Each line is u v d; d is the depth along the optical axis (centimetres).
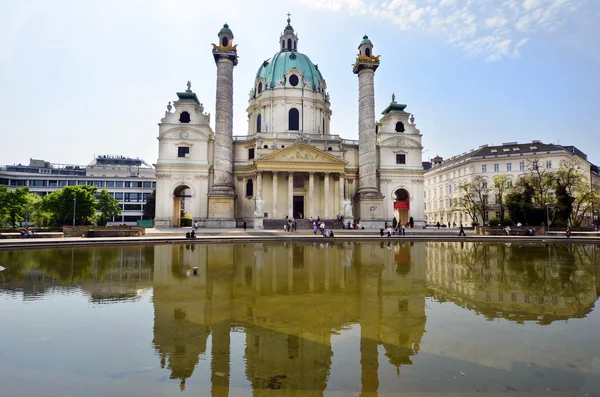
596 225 6450
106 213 7944
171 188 5378
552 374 537
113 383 514
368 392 486
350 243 2991
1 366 569
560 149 6662
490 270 1506
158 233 3722
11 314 852
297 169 5353
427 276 1356
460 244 2941
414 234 3994
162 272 1438
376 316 835
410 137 6078
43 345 658
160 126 5434
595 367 561
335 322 791
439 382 514
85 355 613
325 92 6669
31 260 1805
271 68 6475
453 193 7938
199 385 508
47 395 477
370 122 5359
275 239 3219
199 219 5034
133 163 11544
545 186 5366
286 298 1008
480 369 556
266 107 6203
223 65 5156
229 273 1417
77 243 2594
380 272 1448
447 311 877
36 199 6912
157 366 571
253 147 5850
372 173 5322
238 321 799
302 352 627
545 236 3803
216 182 5062
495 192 6575
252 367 566
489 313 860
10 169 9944
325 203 5356
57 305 936
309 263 1712
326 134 6112
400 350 633
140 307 914
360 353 620
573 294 1058
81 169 10669
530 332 721
